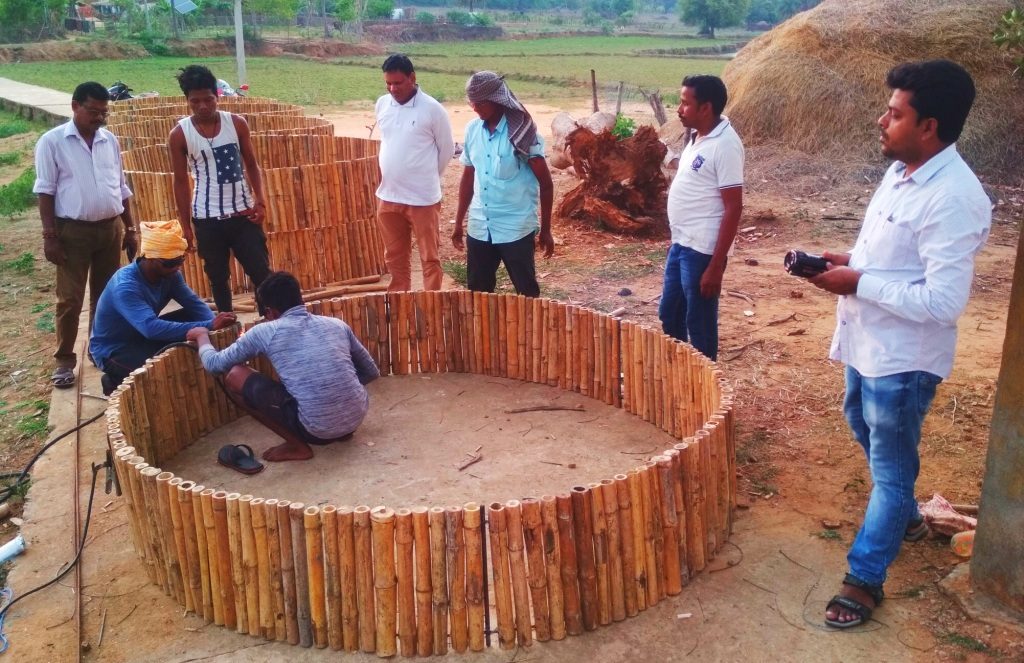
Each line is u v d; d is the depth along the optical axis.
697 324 5.20
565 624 3.48
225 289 6.73
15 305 7.83
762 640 3.43
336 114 23.92
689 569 3.79
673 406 5.09
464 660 3.38
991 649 3.30
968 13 12.69
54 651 3.44
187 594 3.65
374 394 5.82
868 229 3.44
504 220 5.85
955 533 3.95
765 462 4.81
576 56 54.50
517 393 5.81
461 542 3.31
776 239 9.79
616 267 8.53
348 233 8.15
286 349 4.71
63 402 5.73
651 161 9.59
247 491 4.60
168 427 4.95
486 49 60.44
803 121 13.11
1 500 4.67
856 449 4.91
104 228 6.04
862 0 13.76
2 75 34.66
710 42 75.44
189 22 58.56
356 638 3.44
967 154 11.93
